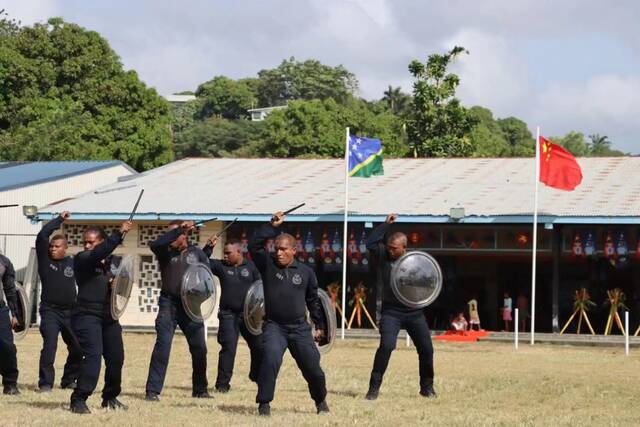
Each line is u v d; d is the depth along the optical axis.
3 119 66.06
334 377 19.98
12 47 66.88
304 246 38.22
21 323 17.97
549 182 32.91
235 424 13.09
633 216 34.28
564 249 37.09
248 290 16.50
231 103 130.50
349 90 129.75
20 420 13.26
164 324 16.12
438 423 13.72
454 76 60.25
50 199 46.56
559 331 40.00
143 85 68.06
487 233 37.91
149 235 39.56
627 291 39.47
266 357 13.87
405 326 16.64
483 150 75.12
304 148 75.06
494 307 41.72
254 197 39.78
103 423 13.09
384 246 16.55
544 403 16.64
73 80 67.12
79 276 14.23
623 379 20.73
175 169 46.50
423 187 40.16
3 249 44.47
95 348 14.20
